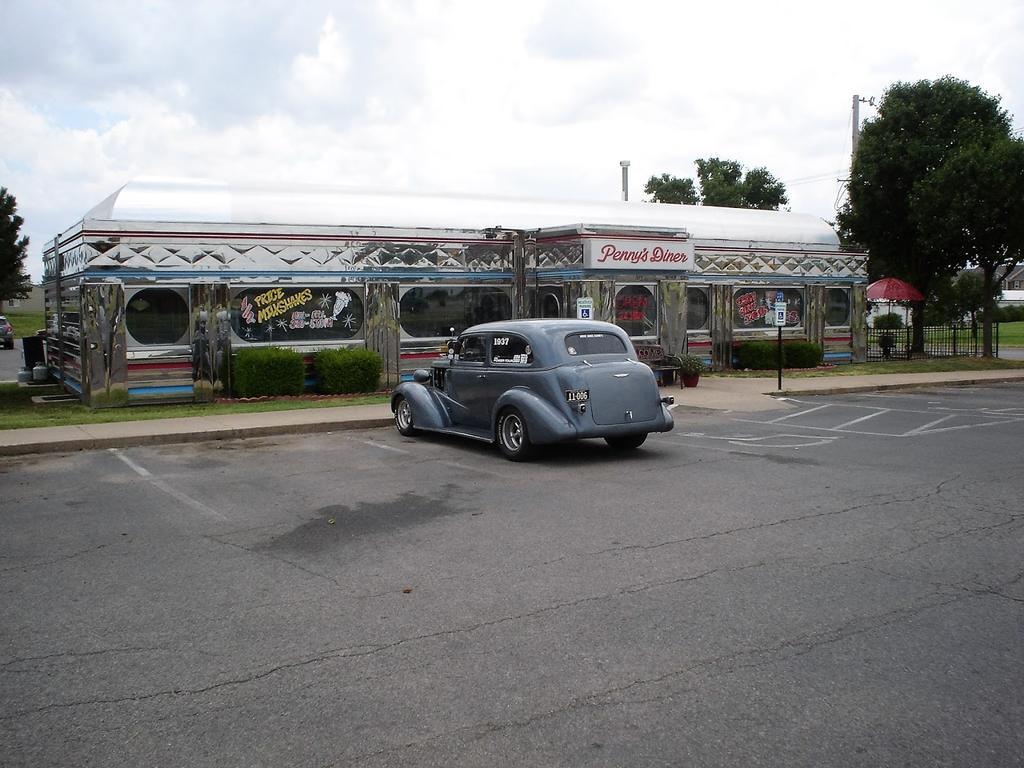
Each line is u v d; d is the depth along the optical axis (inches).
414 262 772.6
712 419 603.5
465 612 225.0
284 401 686.5
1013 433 531.8
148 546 294.2
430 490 377.4
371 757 153.5
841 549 278.1
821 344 1037.8
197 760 153.1
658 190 1856.5
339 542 295.3
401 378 772.6
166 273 675.4
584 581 248.7
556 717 167.3
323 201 785.6
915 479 388.5
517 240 819.4
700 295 958.4
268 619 222.4
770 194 1818.4
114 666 194.2
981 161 1014.4
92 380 651.5
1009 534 294.8
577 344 446.3
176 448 502.0
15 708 174.2
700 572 255.6
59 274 801.6
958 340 1475.1
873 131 1166.3
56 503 362.0
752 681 182.2
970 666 188.9
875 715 167.0
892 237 1187.9
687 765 149.6
